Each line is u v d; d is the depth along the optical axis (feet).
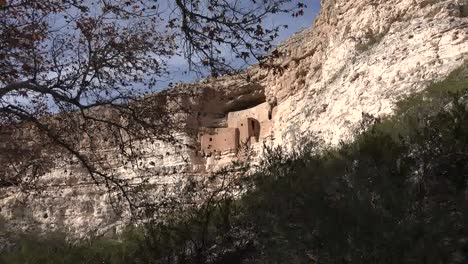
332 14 80.84
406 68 53.83
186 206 34.30
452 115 27.07
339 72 69.21
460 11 57.31
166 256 25.30
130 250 29.68
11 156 34.19
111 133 35.35
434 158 23.09
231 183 31.71
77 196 105.81
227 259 22.62
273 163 30.96
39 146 34.42
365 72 60.23
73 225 101.96
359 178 23.52
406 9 63.16
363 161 25.26
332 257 18.85
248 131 96.73
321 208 22.07
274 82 96.68
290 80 91.15
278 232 22.58
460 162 22.65
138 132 32.78
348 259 18.39
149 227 30.58
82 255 32.04
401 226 18.30
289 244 21.30
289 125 78.54
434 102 36.17
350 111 57.31
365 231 18.84
